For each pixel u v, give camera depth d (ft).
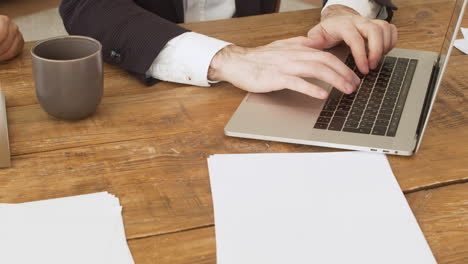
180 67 3.16
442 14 4.35
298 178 2.39
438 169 2.49
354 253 1.98
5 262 1.90
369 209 2.21
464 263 1.97
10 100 2.93
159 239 2.05
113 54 3.27
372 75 3.26
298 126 2.72
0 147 2.44
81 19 3.47
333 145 2.58
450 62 3.53
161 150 2.58
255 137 2.66
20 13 10.04
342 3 4.14
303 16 4.26
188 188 2.32
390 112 2.85
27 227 2.06
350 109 2.87
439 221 2.18
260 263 1.93
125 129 2.73
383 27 3.46
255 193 2.29
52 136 2.64
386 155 2.57
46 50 2.69
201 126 2.78
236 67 3.08
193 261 1.96
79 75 2.58
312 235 2.06
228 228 2.09
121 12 3.40
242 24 4.07
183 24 4.01
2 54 3.33
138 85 3.17
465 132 2.78
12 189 2.28
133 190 2.30
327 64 3.04
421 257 1.98
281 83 2.93
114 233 2.05
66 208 2.17
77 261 1.92
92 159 2.49
